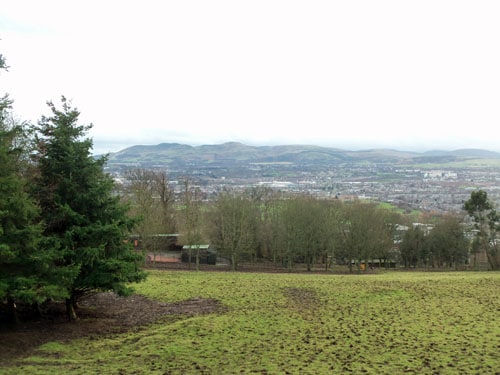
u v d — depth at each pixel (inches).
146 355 675.4
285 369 610.2
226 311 992.2
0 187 671.8
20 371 585.0
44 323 863.1
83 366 617.6
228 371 601.9
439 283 1402.6
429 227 2888.8
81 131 864.3
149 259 2210.9
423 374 587.5
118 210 880.9
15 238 684.7
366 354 679.7
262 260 2637.8
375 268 2568.9
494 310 991.6
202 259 2358.5
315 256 2418.8
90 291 965.8
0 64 731.4
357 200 2701.8
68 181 818.8
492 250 2384.4
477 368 608.4
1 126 761.0
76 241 818.2
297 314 962.1
